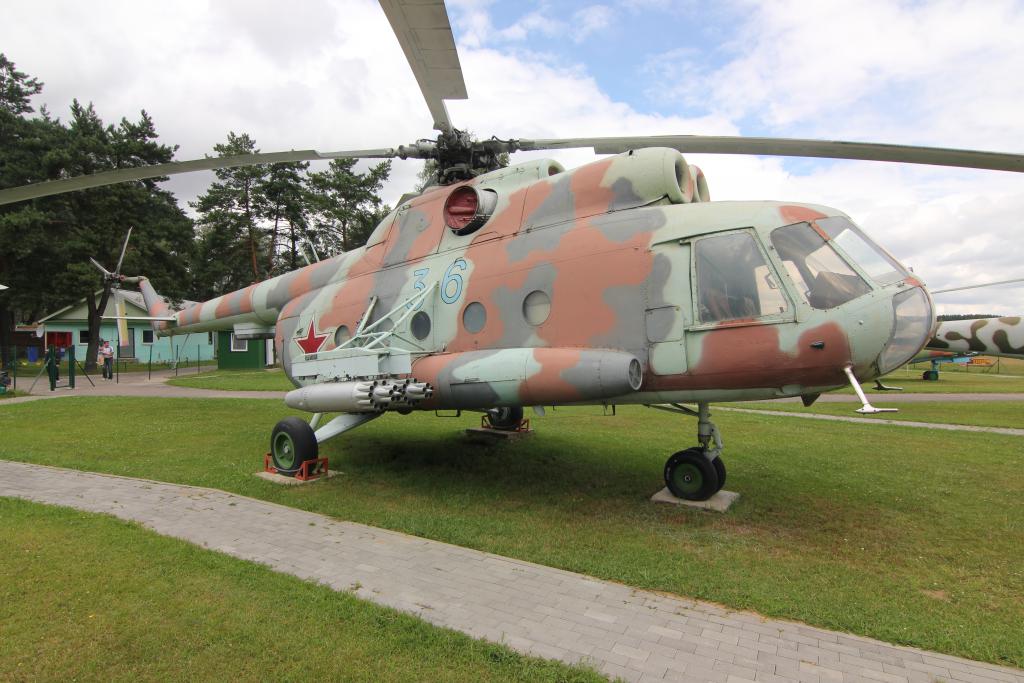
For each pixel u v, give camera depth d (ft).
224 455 29.94
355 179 120.67
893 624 12.80
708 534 18.62
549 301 21.11
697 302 18.44
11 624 11.90
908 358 17.12
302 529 18.76
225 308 39.01
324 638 11.66
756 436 36.60
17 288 97.50
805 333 16.94
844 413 49.03
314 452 25.41
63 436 35.09
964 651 11.73
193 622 12.14
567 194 22.34
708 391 18.71
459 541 17.76
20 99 115.55
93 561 15.19
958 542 18.10
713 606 13.69
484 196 24.40
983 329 81.92
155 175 23.54
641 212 20.35
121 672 10.39
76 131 96.73
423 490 23.76
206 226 119.14
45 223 91.45
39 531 17.37
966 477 25.85
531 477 25.80
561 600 13.80
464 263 24.35
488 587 14.48
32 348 135.54
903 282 17.72
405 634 11.84
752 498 22.57
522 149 26.58
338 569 15.47
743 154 21.48
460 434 36.55
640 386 19.36
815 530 19.07
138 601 13.01
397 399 22.11
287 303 34.40
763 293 17.67
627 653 11.46
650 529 19.06
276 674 10.43
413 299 25.23
